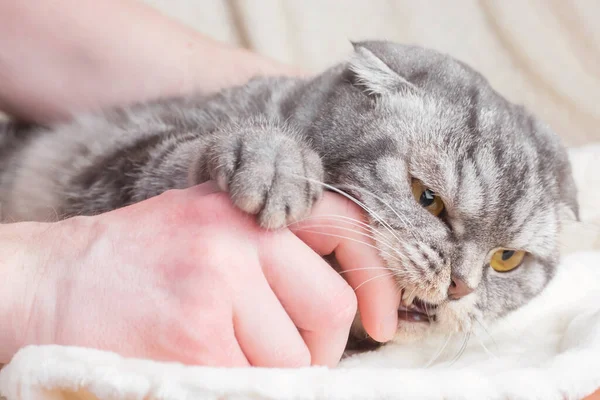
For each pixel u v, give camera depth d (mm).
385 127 439
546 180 464
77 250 350
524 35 819
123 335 328
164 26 610
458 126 438
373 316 386
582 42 815
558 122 807
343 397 299
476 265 424
